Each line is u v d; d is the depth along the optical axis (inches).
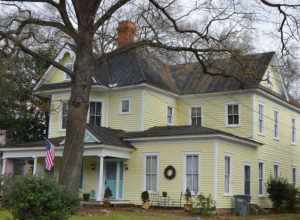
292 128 1562.5
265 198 1327.5
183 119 1403.8
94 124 1323.8
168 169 1147.3
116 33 1021.8
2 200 541.3
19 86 1488.7
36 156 1243.2
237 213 1113.4
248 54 950.4
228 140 1150.3
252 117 1289.4
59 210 524.7
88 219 768.9
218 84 1360.7
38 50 1244.5
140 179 1182.9
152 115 1315.2
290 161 1519.4
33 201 509.4
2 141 1635.1
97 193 1198.9
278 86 1469.0
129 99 1311.5
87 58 845.8
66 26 859.4
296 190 1325.0
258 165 1304.1
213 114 1357.0
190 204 1048.8
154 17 909.8
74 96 839.1
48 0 852.6
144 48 992.2
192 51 891.4
